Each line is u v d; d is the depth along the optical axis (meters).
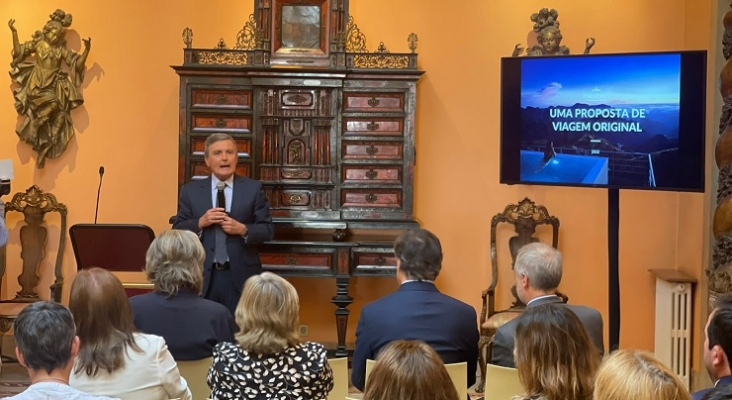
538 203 6.91
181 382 3.18
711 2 6.15
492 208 6.93
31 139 6.75
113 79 6.83
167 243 3.59
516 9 6.86
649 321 6.87
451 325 3.53
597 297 6.91
